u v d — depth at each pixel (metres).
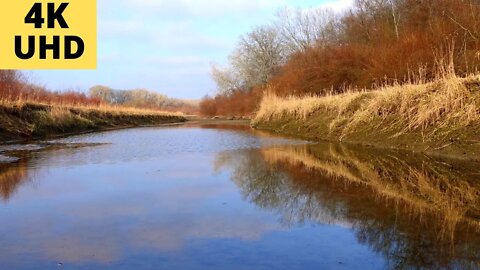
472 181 5.64
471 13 15.18
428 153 8.11
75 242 3.40
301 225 3.81
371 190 5.25
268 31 48.75
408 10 27.30
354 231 3.61
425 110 9.05
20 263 2.96
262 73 48.62
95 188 5.52
